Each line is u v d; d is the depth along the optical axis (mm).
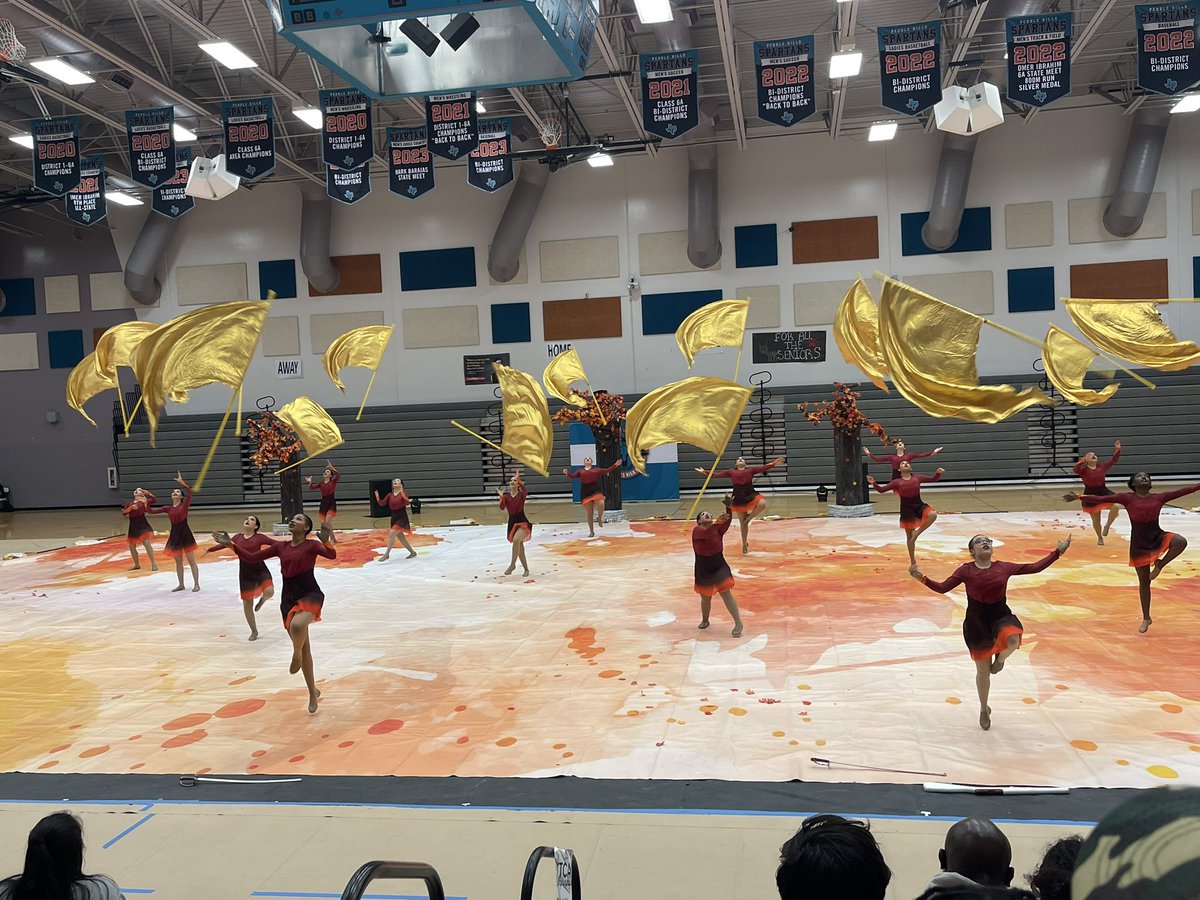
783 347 25156
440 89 5266
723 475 15930
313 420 14211
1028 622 10430
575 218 25953
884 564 14203
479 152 18812
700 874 5070
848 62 15727
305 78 20719
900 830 5492
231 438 27609
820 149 24672
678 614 11703
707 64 20594
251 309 7633
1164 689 8031
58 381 28656
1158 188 23047
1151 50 14195
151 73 19203
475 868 5281
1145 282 23203
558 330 26188
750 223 25125
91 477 28703
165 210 19391
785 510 21609
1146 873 1113
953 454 24672
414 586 14539
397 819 6055
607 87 21844
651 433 10688
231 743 7922
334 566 16688
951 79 19016
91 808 6500
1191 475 23500
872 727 7469
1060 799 5941
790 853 2613
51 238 28406
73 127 17453
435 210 26594
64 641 11984
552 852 3674
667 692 8641
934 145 24062
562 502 25984
